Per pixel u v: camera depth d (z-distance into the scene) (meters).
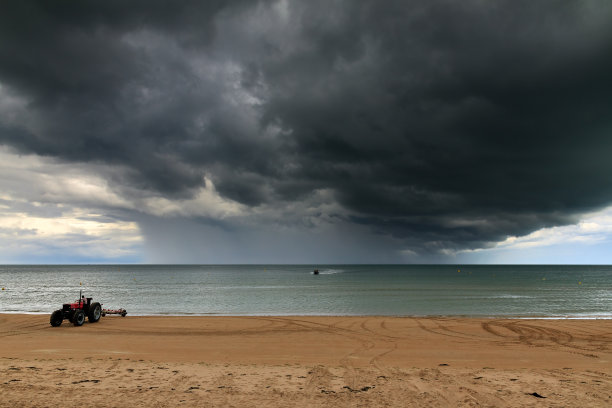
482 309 39.38
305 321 28.36
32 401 9.16
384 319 29.55
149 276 146.25
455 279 118.94
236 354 17.28
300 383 11.21
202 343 20.09
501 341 21.27
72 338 21.36
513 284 90.56
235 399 9.60
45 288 76.12
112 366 13.14
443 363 15.57
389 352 18.05
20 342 19.95
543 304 44.47
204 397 9.73
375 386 10.95
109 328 25.00
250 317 30.50
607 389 10.67
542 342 21.05
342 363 15.31
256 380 11.49
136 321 28.03
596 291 66.81
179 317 30.41
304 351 18.14
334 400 9.61
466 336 22.72
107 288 75.06
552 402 9.53
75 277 137.00
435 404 9.36
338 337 22.17
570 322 28.52
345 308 39.75
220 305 42.69
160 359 15.66
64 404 9.00
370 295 55.94
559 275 164.62
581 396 10.02
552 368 14.25
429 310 38.34
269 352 17.84
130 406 8.96
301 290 66.69
